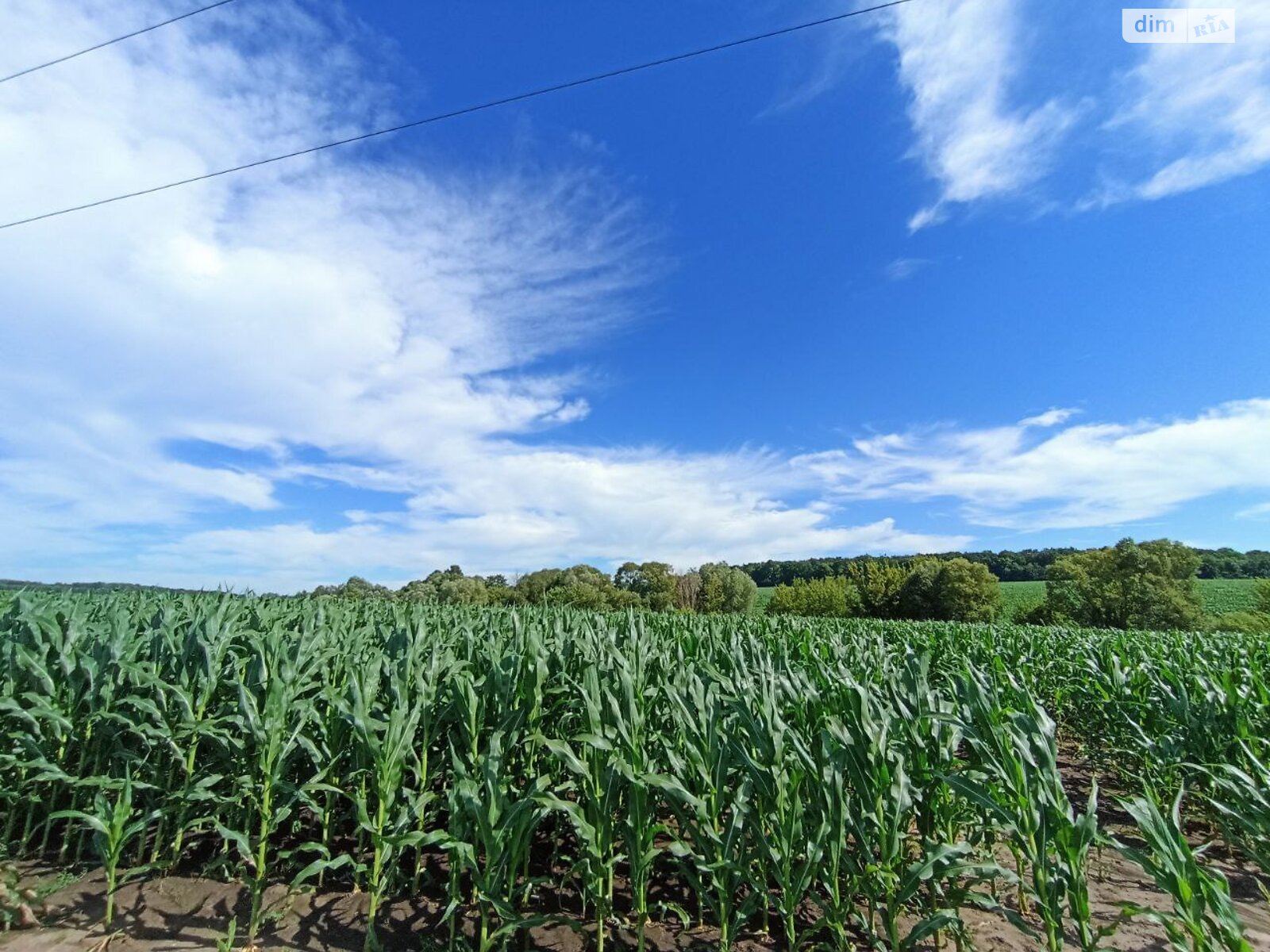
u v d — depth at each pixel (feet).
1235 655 25.76
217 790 13.93
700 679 13.04
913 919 11.50
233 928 10.02
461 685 12.92
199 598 23.75
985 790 10.57
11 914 10.61
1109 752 21.53
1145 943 10.78
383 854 10.46
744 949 10.57
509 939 10.44
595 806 10.39
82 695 14.44
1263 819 11.91
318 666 15.39
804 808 10.51
